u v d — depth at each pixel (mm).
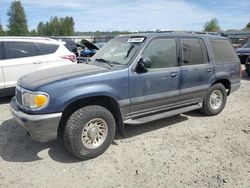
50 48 7801
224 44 6250
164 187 3539
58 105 3857
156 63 4852
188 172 3873
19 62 7219
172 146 4680
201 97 5770
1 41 7094
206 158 4266
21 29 76875
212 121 5910
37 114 3828
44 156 4324
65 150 4523
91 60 5301
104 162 4152
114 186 3564
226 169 3949
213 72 5852
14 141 4848
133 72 4508
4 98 7891
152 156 4328
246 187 3543
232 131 5359
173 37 5156
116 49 5074
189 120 5949
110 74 4281
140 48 4656
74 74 4180
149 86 4727
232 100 7738
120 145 4703
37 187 3535
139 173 3850
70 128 3998
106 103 4480
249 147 4656
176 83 5133
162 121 5867
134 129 5414
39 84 3914
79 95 3975
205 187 3535
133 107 4605
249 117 6207
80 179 3715
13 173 3846
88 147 4180
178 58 5191
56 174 3828
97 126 4250
